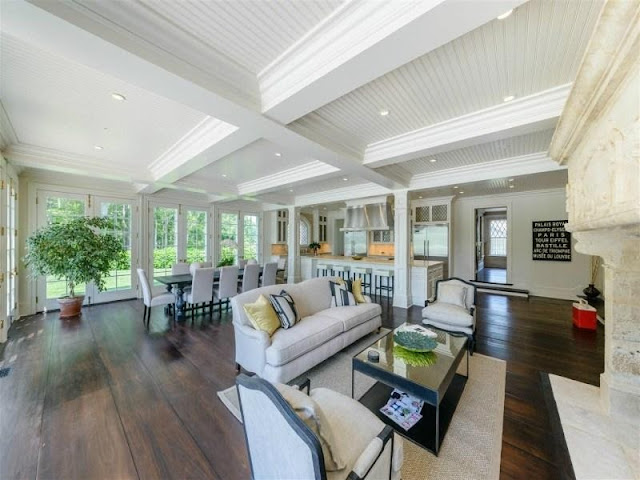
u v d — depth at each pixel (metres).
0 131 3.00
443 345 2.53
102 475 1.57
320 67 1.81
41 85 2.26
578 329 4.06
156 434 1.88
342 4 1.52
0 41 1.74
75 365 2.88
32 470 1.59
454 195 7.05
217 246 7.68
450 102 2.48
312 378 2.67
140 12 1.50
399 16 1.43
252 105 2.22
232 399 2.29
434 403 1.77
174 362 2.97
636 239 1.67
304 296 3.51
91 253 4.43
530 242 6.46
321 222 10.57
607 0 0.98
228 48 1.83
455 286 3.79
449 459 1.69
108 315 4.72
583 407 2.14
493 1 1.27
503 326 4.20
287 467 1.06
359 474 1.05
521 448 1.77
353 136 3.23
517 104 2.46
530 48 1.79
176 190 6.32
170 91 1.95
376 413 2.12
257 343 2.51
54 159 3.80
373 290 6.54
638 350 1.96
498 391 2.42
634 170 1.17
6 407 2.17
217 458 1.69
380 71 1.76
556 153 2.46
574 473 1.56
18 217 4.46
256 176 5.38
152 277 6.28
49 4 1.29
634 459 1.65
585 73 1.33
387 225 6.55
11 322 4.21
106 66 1.69
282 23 1.63
